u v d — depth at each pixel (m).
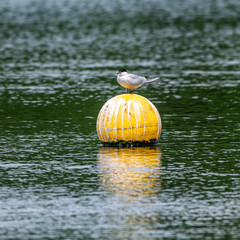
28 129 100.38
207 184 68.81
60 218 58.69
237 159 79.81
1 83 148.12
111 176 72.06
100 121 88.00
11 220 58.31
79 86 143.62
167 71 166.25
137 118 86.69
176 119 108.06
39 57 193.50
